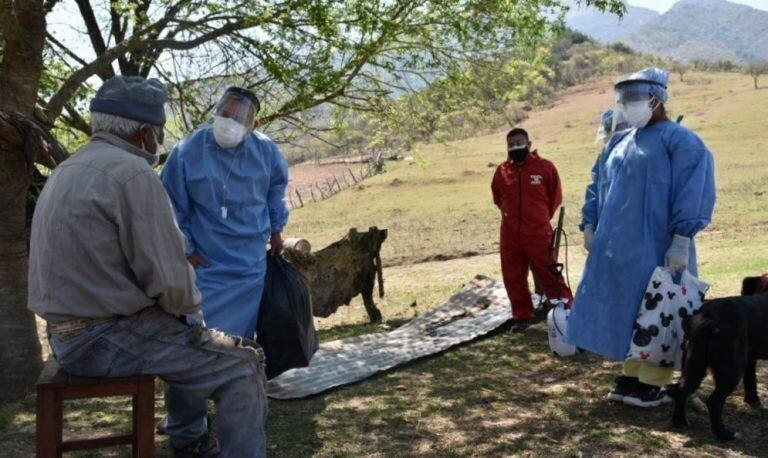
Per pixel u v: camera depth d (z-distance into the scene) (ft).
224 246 16.26
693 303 17.15
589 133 248.93
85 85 31.35
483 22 31.35
